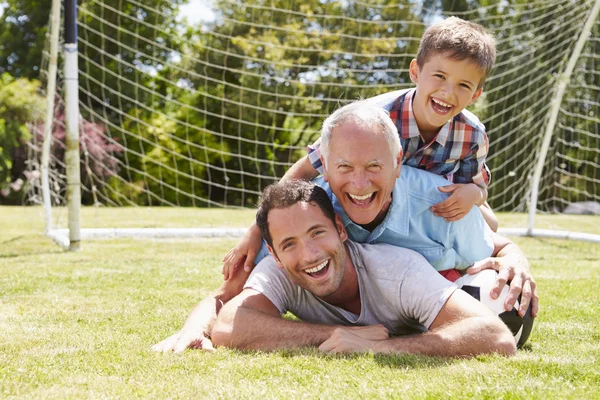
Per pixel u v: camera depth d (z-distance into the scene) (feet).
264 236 7.54
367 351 6.86
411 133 9.57
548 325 9.29
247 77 46.01
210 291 12.41
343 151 7.12
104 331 8.69
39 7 62.03
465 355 6.77
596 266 16.62
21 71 61.57
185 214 34.09
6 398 5.54
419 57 9.23
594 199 43.42
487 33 9.24
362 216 7.45
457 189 8.02
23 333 8.53
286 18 44.88
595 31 29.60
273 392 5.60
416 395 5.41
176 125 46.91
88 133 45.21
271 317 7.49
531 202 25.05
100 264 16.20
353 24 45.32
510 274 7.93
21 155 49.11
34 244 20.52
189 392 5.65
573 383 5.84
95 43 52.16
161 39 50.11
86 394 5.63
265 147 47.29
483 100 40.29
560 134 39.45
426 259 8.08
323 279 7.30
